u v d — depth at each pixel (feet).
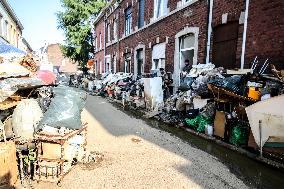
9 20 73.31
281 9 20.90
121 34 68.64
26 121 15.78
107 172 14.78
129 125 27.71
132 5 58.70
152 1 47.14
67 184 13.20
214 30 30.40
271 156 16.61
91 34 110.11
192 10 34.19
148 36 49.52
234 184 13.46
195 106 25.88
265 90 18.71
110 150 18.85
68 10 105.09
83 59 113.29
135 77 54.29
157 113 31.71
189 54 36.76
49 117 14.66
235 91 20.27
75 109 15.28
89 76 94.73
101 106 42.93
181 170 15.25
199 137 22.90
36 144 14.48
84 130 17.47
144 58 51.88
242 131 19.04
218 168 15.61
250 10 24.17
